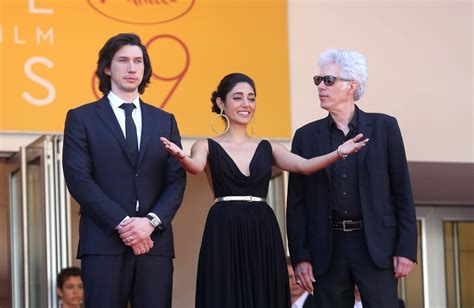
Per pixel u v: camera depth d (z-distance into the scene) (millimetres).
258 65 15867
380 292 10367
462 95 16719
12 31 14906
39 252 14305
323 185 10547
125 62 10117
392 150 10578
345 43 16359
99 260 9656
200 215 17719
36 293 14414
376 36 16500
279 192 15953
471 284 19188
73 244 16797
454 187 18453
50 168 14062
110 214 9594
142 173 9898
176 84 15438
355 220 10469
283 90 15898
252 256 10312
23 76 14883
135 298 9797
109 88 10242
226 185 10391
